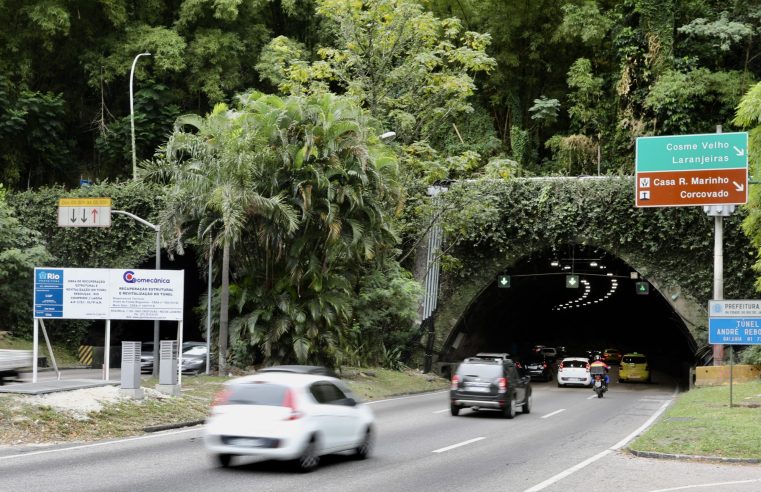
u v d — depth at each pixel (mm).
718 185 32250
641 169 33281
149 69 55188
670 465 14539
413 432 19828
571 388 46375
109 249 47375
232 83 54875
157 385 23859
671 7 50562
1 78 49938
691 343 47406
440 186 45781
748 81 49438
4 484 11703
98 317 25031
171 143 32844
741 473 13680
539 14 60719
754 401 25312
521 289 60062
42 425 17688
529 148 59188
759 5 51250
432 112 42781
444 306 48344
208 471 13156
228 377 31750
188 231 34125
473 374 24016
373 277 39812
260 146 31453
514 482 12555
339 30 47344
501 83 62344
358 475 13109
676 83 48594
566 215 44438
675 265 43250
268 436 12930
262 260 33625
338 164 31938
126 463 13945
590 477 13125
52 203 48188
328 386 14383
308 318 33031
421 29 41281
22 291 44656
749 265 41719
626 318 87250
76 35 54344
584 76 56281
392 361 44188
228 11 52469
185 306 57969
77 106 58094
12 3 51406
